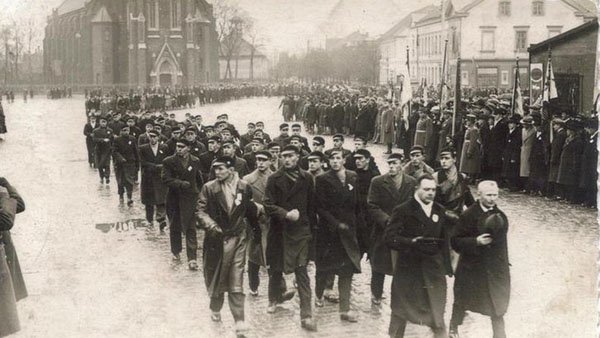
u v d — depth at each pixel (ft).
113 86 291.58
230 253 28.02
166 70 292.20
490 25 164.25
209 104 228.02
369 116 104.53
